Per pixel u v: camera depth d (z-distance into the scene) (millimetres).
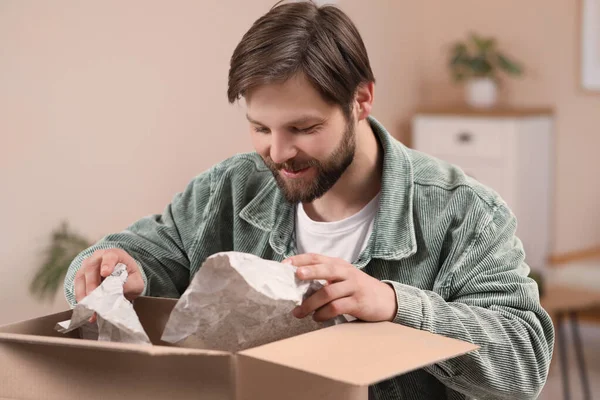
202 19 4031
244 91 1215
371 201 1440
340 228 1439
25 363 974
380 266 1398
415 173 1430
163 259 1534
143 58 3812
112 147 3742
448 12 5613
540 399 3895
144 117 3846
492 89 5379
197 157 4098
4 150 3379
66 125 3568
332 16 1252
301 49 1187
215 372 890
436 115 5242
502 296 1286
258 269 1042
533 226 5234
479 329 1193
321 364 897
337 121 1232
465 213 1376
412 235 1379
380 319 1138
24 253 3490
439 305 1196
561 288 4137
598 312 4789
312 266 1105
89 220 3695
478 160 5133
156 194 3943
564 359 3850
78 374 955
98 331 1150
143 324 1252
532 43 5398
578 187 5352
